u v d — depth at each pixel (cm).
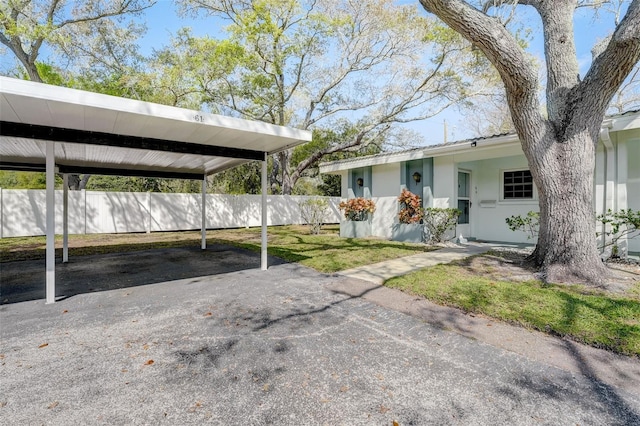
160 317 366
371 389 224
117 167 775
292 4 1420
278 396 217
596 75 450
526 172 884
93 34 1422
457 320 346
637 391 216
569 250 468
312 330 326
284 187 1834
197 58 1398
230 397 217
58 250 862
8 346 295
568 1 518
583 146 471
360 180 1166
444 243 881
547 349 277
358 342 298
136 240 1080
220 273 588
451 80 1536
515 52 462
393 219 1052
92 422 193
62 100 324
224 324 345
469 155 840
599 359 258
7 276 566
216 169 843
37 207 1148
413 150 927
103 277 561
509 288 424
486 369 247
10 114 363
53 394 221
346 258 698
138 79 1357
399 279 498
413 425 188
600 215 602
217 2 1476
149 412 202
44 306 405
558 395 213
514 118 512
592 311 336
